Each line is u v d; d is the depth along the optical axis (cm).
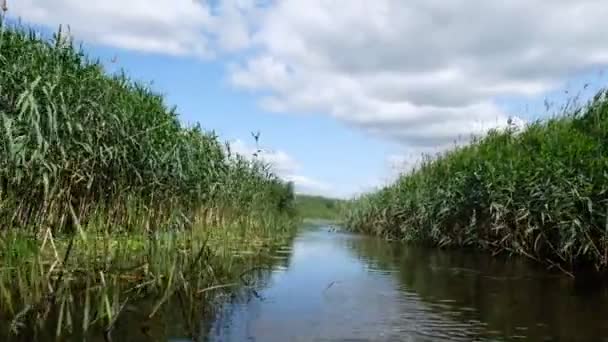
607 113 1385
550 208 1171
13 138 653
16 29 826
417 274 1091
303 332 602
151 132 1052
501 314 711
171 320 615
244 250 1391
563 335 608
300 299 793
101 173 898
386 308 743
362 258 1396
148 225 967
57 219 820
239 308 710
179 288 762
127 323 590
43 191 775
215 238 1322
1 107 689
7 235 673
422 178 1984
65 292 601
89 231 848
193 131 1338
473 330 624
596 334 613
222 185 1399
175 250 823
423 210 1828
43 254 759
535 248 1245
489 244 1545
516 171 1320
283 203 2842
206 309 686
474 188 1520
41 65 820
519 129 1619
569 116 1489
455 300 807
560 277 1059
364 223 2803
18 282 646
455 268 1196
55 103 741
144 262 820
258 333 588
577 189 1113
